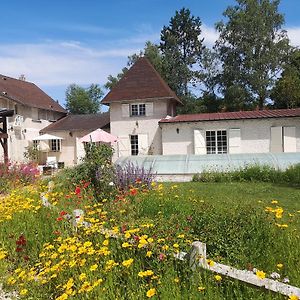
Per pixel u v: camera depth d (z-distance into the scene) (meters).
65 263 3.89
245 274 3.37
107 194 8.65
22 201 7.29
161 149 27.88
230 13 44.25
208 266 3.55
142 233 4.45
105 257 4.00
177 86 52.94
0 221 6.19
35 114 34.44
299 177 14.18
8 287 4.14
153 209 6.39
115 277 3.64
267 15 43.56
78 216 5.37
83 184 9.50
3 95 29.88
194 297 3.13
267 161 16.34
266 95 43.81
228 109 44.47
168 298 3.14
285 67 42.91
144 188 8.90
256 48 43.94
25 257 4.70
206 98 49.28
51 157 30.58
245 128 24.16
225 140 24.48
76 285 3.58
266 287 3.15
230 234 4.61
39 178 13.90
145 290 3.35
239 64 44.84
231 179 15.45
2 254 4.65
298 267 3.75
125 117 28.53
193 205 6.49
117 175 9.70
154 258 3.79
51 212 6.45
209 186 13.68
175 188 8.93
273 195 11.18
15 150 30.38
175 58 54.22
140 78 29.16
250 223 4.78
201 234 4.82
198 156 17.34
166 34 55.28
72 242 4.31
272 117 23.61
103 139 22.83
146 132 28.19
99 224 5.03
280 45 42.44
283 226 4.66
